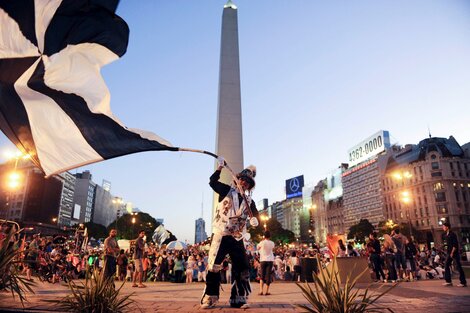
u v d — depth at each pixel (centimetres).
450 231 941
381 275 1212
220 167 532
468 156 8731
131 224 8612
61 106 473
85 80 487
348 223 12431
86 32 484
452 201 8156
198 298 666
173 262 1769
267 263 860
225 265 1595
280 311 480
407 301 575
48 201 9138
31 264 924
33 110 458
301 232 16425
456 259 914
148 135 505
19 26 426
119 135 495
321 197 14950
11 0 419
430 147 8756
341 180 13288
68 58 475
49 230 8812
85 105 485
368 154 12112
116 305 429
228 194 537
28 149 460
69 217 11600
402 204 9425
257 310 489
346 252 1328
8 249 485
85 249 2377
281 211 19612
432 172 8544
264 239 884
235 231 524
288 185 18375
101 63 511
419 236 8588
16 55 427
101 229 9144
